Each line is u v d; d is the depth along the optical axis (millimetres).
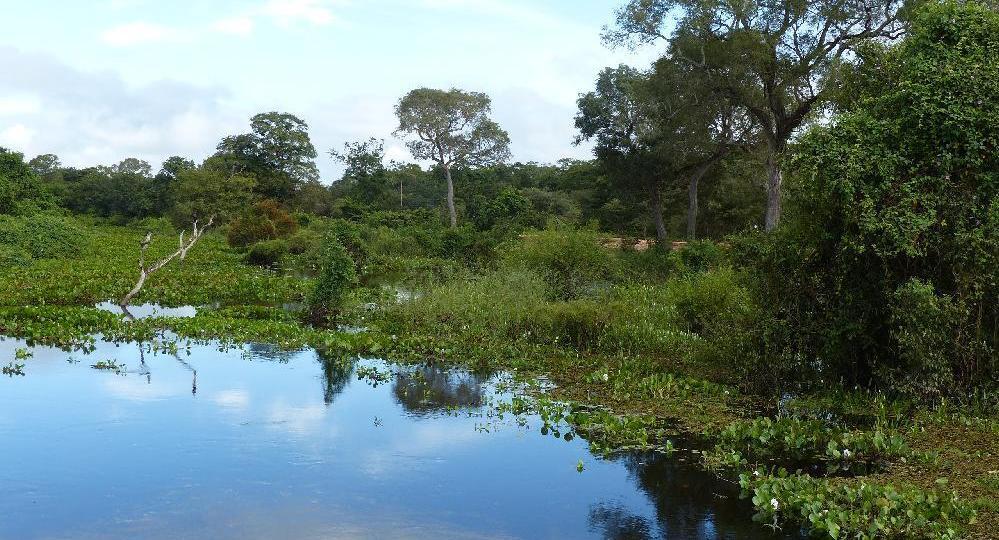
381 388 10742
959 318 8992
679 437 8570
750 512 6504
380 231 39406
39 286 20875
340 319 17281
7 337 14094
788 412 9422
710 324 12859
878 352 9852
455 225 53844
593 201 58281
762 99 31547
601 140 44500
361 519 6223
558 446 8188
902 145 9109
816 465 7582
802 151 9555
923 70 9164
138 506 6383
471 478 7199
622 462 7719
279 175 70375
